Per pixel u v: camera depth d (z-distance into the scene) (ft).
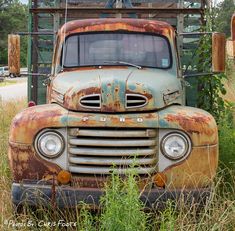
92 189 16.30
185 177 16.56
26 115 17.08
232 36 25.77
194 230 15.65
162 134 16.74
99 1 28.66
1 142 25.90
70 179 16.70
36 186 16.56
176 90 19.10
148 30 21.85
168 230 14.90
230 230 16.30
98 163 16.62
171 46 21.57
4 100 56.95
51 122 16.72
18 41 21.35
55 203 16.38
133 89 17.08
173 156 16.60
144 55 21.36
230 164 21.62
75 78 18.70
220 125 24.54
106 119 16.66
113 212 14.17
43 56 27.45
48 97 21.29
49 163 16.72
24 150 16.74
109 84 17.08
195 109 18.02
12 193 16.72
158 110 17.19
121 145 16.61
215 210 16.38
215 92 25.63
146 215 15.85
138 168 16.48
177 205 16.12
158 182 16.51
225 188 18.72
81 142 16.66
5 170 21.03
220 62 20.45
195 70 26.00
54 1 28.45
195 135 16.62
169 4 28.48
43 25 27.20
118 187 14.96
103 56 21.35
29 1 27.58
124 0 27.43
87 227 14.87
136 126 16.62
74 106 16.99
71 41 21.76
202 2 26.86
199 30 26.66
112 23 22.02
